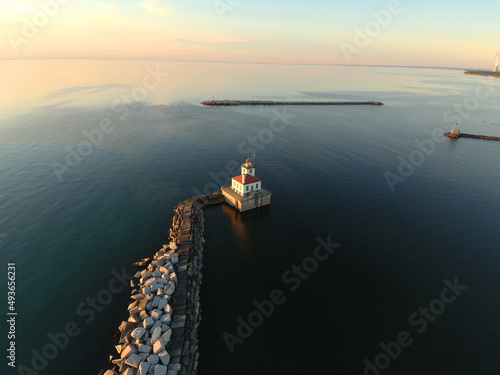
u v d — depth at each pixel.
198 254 45.84
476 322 34.59
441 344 31.81
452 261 44.97
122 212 57.56
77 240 48.50
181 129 118.19
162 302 34.34
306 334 33.12
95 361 29.78
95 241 48.47
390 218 57.00
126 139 102.06
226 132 116.19
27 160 79.56
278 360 30.23
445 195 66.31
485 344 31.88
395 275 42.19
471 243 49.16
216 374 28.92
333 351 31.16
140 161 83.31
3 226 51.03
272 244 49.66
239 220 57.41
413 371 29.00
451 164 86.38
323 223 55.59
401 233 52.12
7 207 57.00
